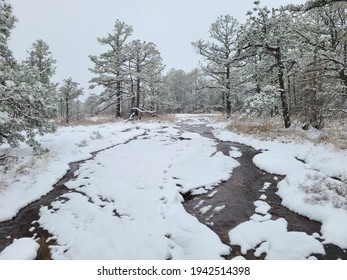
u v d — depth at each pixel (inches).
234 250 201.0
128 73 1008.2
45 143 535.2
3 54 438.3
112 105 1156.5
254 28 530.6
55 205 287.0
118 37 1067.3
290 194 273.6
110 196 299.6
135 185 326.3
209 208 267.3
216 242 207.0
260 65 583.2
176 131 714.8
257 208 261.0
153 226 234.5
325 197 250.7
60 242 220.7
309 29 539.8
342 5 501.7
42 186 327.3
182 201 286.5
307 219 234.8
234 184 321.1
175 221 241.0
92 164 418.0
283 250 194.2
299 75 540.7
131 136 649.6
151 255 197.3
